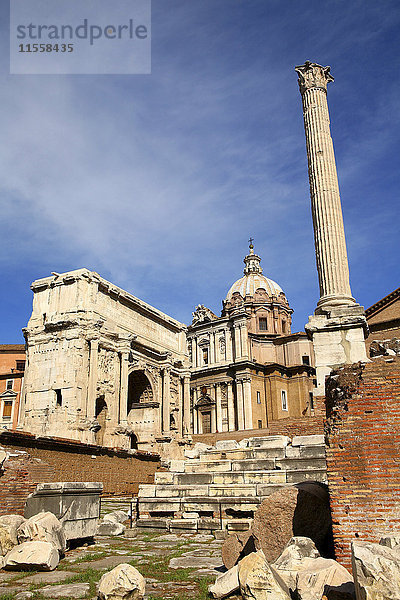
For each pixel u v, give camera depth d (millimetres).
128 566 9016
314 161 25891
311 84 27234
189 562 12469
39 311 47031
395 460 9695
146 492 19969
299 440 20250
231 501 17891
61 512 14375
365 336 23469
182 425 58875
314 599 7848
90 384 43469
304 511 10836
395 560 7262
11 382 62688
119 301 50656
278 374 80562
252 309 91812
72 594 9500
